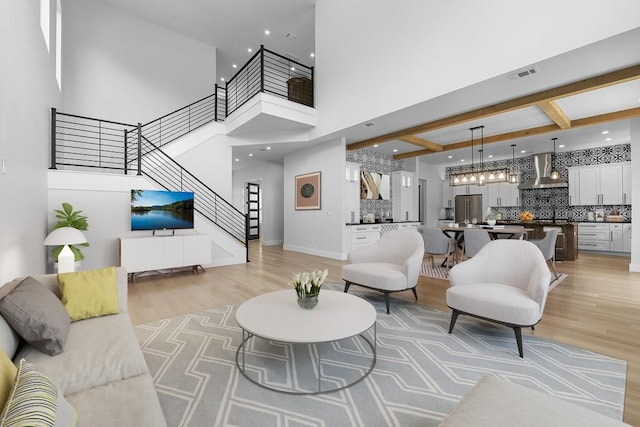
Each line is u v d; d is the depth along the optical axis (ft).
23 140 9.06
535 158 27.20
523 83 11.94
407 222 25.88
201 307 11.19
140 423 3.53
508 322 7.54
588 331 8.80
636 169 16.75
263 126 20.39
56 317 5.33
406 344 8.05
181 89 23.72
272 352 7.63
